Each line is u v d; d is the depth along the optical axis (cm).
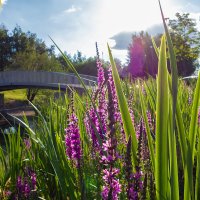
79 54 11581
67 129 280
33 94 5178
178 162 257
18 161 366
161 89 186
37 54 7006
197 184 201
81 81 231
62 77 4588
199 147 203
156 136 188
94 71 8600
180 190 251
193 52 3197
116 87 210
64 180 250
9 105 5566
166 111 185
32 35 9250
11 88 5559
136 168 187
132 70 4225
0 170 387
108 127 173
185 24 3188
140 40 5125
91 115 278
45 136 318
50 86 4544
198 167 203
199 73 195
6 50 8644
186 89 552
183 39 3209
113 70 211
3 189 344
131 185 183
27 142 409
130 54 4928
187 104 441
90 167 300
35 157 358
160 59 186
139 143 192
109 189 172
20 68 6706
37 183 342
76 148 276
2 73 5241
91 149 302
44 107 491
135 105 450
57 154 269
